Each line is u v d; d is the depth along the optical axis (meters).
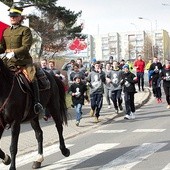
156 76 20.92
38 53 20.23
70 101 18.30
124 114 16.64
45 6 33.28
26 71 7.30
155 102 21.25
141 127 12.85
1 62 6.84
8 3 26.89
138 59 25.88
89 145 10.09
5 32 7.33
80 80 13.55
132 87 14.94
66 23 35.47
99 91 14.12
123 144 9.95
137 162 7.85
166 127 12.57
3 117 6.86
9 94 6.81
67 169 7.54
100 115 15.90
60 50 35.56
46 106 8.38
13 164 6.77
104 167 7.55
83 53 22.80
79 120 13.45
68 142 10.70
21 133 12.02
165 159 8.03
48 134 11.85
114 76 16.19
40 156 7.88
